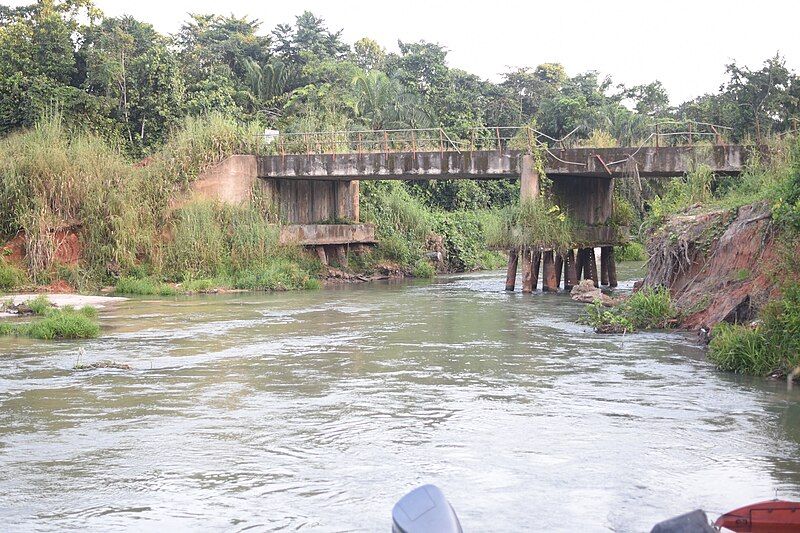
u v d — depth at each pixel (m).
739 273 20.30
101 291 34.03
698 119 48.81
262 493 9.83
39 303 27.12
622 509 9.28
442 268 48.16
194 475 10.47
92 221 35.41
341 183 43.81
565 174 33.03
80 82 48.91
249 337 21.44
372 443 11.77
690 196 28.16
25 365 17.53
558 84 84.81
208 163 38.44
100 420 13.05
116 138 43.47
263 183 39.38
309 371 16.86
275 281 35.84
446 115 62.25
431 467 10.72
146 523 8.95
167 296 32.75
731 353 16.61
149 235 36.09
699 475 10.37
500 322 24.20
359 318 25.39
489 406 13.83
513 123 71.25
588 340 20.62
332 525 8.88
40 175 35.56
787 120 42.72
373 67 75.12
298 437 12.09
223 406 13.93
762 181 25.50
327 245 42.00
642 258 54.09
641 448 11.45
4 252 34.16
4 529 8.77
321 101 54.12
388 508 9.34
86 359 18.17
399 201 48.81
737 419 12.91
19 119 43.12
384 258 44.66
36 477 10.41
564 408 13.66
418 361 17.89
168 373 16.69
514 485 10.04
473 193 60.44
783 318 16.28
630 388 15.08
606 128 65.69
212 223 37.00
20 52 46.44
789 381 14.95
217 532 8.70
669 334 21.45
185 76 52.34
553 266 34.16
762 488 9.88
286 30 69.38
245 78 59.34
